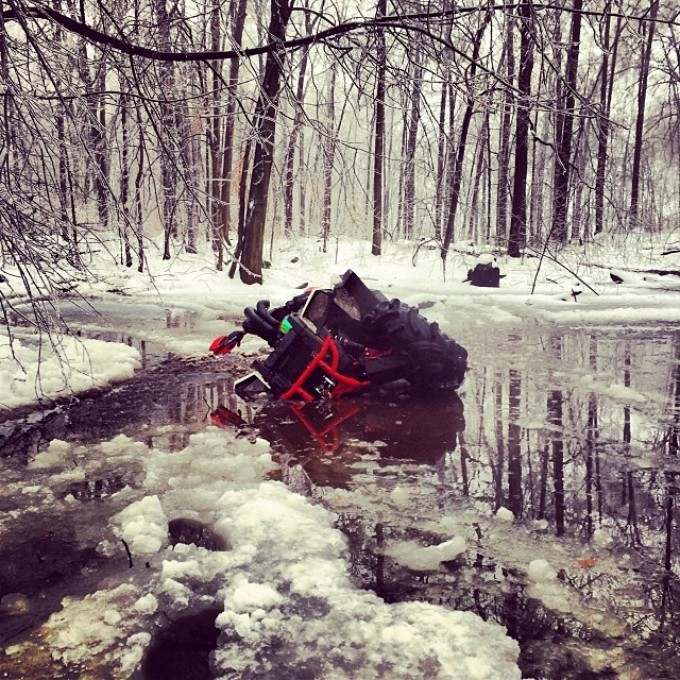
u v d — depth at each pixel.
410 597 2.65
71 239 3.35
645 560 2.95
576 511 3.48
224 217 10.86
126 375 6.54
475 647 2.29
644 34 3.31
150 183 3.43
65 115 2.98
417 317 6.04
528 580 2.78
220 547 3.08
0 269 3.35
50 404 5.47
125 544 3.07
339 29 3.35
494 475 4.02
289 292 14.85
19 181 3.25
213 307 12.21
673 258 18.39
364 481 3.91
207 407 5.53
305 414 5.37
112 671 2.20
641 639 2.36
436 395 6.02
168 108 3.47
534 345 8.55
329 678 2.15
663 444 4.61
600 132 3.33
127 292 14.10
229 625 2.43
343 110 3.69
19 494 3.68
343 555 2.98
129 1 3.61
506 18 3.06
